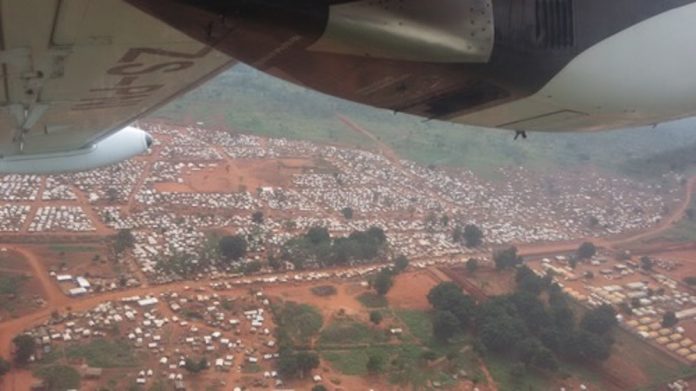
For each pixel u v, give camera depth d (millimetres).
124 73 8984
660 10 7699
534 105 7734
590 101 7773
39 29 6789
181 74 9547
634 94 7871
